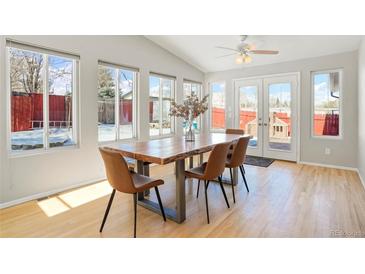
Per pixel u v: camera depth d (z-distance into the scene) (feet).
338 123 14.35
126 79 13.67
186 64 17.97
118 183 6.37
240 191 10.09
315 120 15.19
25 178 9.02
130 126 14.07
